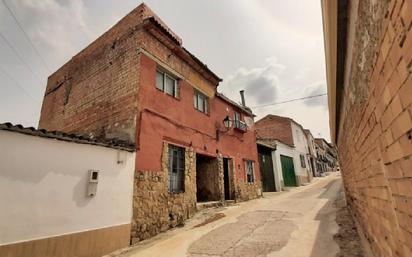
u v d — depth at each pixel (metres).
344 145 5.64
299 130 28.73
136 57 7.93
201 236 6.36
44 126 11.86
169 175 8.20
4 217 3.96
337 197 11.64
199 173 11.72
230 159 12.63
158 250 5.46
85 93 9.77
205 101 11.52
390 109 1.52
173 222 7.69
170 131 8.52
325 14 2.33
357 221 5.39
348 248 4.59
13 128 4.21
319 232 5.90
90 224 5.27
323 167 41.94
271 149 19.89
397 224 1.82
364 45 1.91
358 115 2.73
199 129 10.30
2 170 4.05
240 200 12.34
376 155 2.19
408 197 1.47
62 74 11.91
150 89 7.97
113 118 7.96
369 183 2.90
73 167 5.17
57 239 4.61
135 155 6.87
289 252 4.71
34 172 4.48
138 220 6.50
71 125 9.99
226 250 5.12
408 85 1.18
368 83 1.97
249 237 5.96
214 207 10.11
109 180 5.93
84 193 5.29
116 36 9.21
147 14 8.57
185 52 9.65
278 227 6.71
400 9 1.13
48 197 4.61
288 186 20.86
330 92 4.19
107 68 9.03
